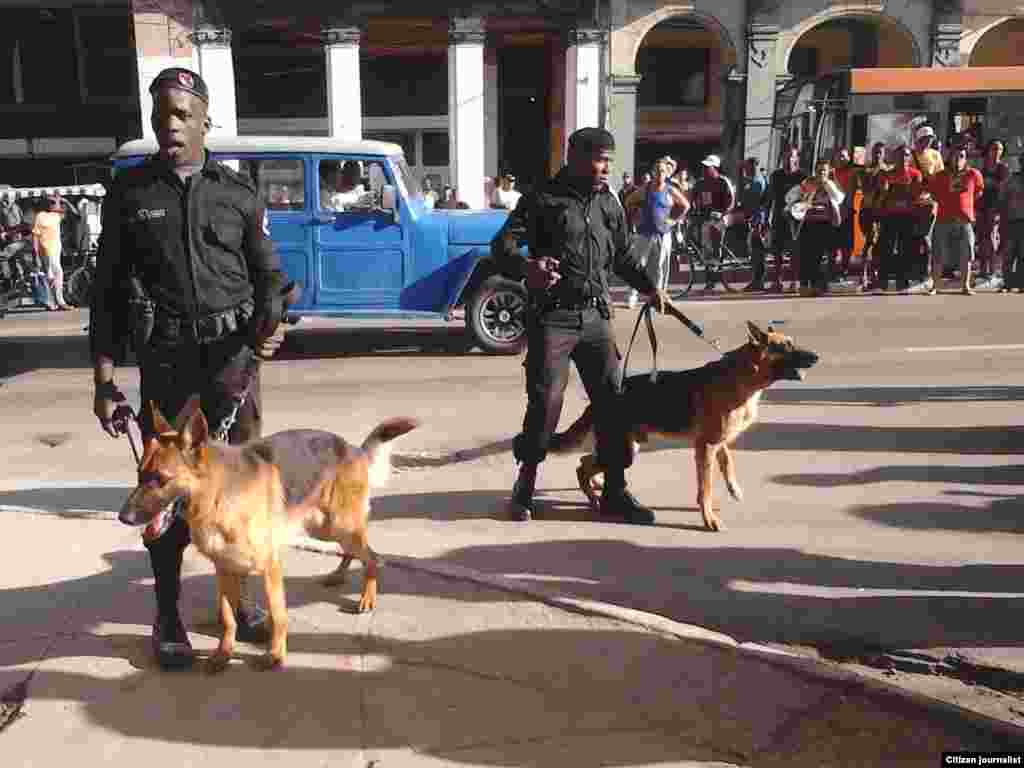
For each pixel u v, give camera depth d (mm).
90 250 15406
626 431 5039
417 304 9906
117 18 22406
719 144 23203
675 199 12188
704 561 4582
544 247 4816
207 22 18516
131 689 3244
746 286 15078
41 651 3500
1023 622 3932
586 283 4770
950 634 3834
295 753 2887
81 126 22734
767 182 17219
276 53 22328
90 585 4109
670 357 9711
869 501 5426
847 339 10383
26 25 22156
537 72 22734
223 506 3105
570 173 4750
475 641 3600
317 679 3322
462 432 7039
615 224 4895
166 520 3012
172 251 3246
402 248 9758
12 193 15289
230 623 3377
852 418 7188
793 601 4137
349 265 9742
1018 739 2896
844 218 13992
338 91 19078
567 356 4898
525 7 19156
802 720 3053
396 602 3951
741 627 3904
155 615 3811
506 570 4457
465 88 19234
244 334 3416
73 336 12234
